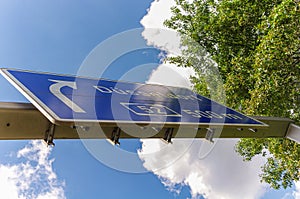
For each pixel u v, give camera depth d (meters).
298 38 5.51
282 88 6.16
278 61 5.79
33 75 2.30
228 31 9.17
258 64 6.09
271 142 8.12
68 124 1.67
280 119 3.91
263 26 6.25
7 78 2.17
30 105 2.24
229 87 8.31
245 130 3.55
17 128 2.17
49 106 1.79
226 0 9.30
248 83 8.27
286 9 5.39
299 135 3.85
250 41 9.02
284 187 9.02
